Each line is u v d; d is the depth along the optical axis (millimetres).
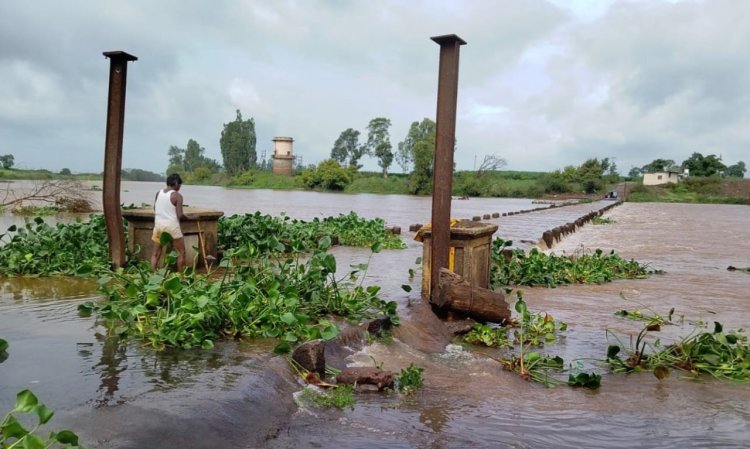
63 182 23000
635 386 5418
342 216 17656
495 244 11578
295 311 6129
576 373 5781
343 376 5000
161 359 4836
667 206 66625
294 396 4555
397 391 4938
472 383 5336
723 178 100375
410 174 85188
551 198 81562
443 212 7660
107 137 8547
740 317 8602
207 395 4016
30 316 6172
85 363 4637
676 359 6102
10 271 8617
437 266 7719
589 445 4016
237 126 99062
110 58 8445
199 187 86750
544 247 18578
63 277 8523
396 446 3836
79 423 3449
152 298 5691
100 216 11203
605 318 8273
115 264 8719
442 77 7625
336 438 3904
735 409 4848
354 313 6750
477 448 3877
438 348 6574
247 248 7738
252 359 4918
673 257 17328
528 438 4090
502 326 7500
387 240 16062
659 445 4051
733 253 18672
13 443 2951
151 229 9188
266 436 3840
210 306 5617
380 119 98500
